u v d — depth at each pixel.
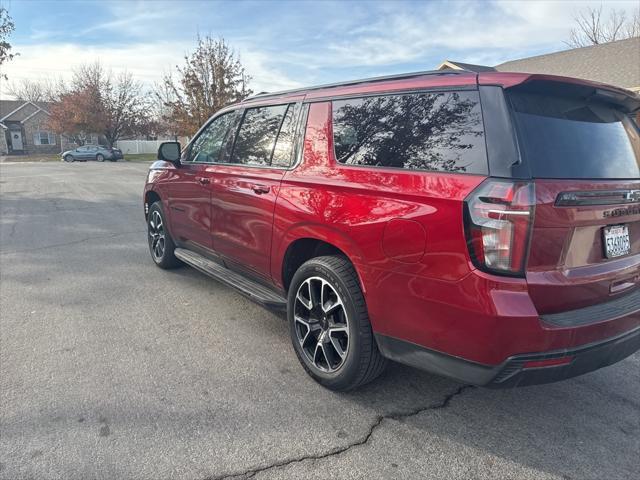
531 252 2.07
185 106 30.11
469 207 2.11
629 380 3.21
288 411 2.76
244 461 2.33
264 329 3.95
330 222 2.79
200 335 3.81
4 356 3.39
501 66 21.33
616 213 2.40
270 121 3.64
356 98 2.94
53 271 5.59
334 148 2.97
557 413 2.79
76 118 43.34
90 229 8.34
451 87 2.42
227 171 3.93
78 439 2.47
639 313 2.45
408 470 2.29
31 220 9.31
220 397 2.89
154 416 2.68
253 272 3.75
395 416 2.73
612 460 2.38
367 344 2.70
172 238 5.24
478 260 2.09
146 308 4.39
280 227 3.24
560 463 2.35
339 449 2.43
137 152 54.91
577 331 2.14
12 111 53.00
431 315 2.30
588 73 16.61
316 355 3.06
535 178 2.09
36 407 2.75
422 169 2.41
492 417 2.74
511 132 2.13
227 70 29.69
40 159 43.22
